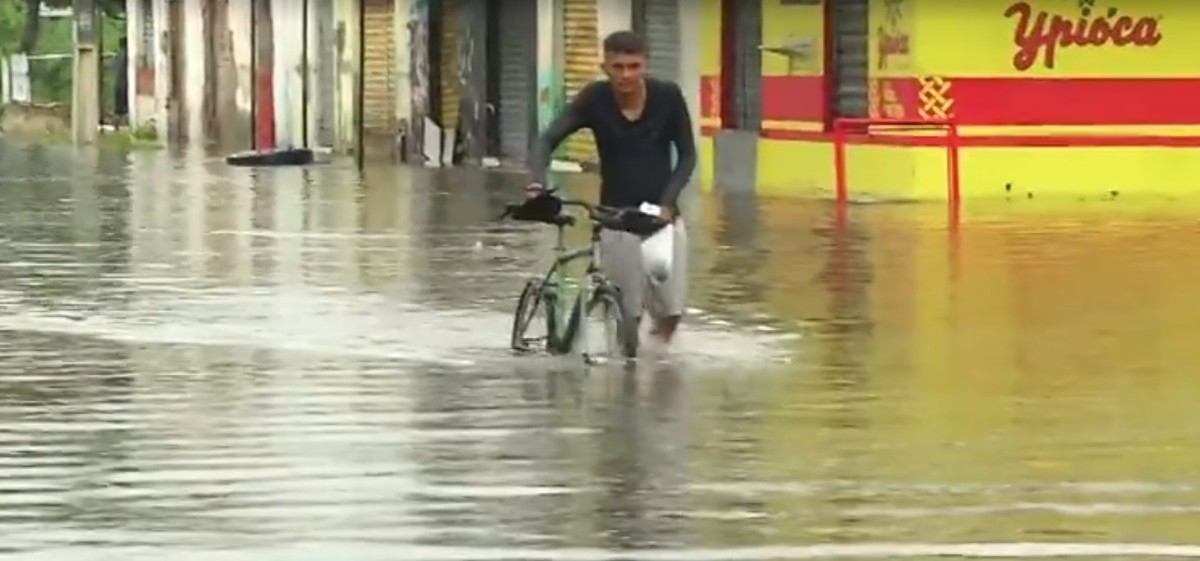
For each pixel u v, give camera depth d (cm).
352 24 9294
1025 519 1908
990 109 5822
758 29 6475
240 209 5712
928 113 5822
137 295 3609
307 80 9819
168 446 2247
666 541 1827
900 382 2667
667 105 2811
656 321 2956
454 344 3005
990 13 5809
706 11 6681
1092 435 2309
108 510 1947
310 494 2011
